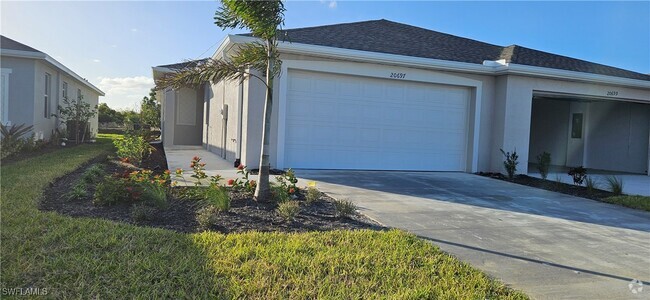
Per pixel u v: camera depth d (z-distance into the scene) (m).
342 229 5.00
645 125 15.02
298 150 10.70
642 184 11.70
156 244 4.01
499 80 12.38
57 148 14.64
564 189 9.58
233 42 9.42
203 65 6.40
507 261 4.19
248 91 9.95
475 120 12.30
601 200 8.27
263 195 6.19
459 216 6.15
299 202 6.37
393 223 5.50
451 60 12.13
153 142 20.14
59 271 3.26
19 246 3.72
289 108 10.53
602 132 16.62
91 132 21.45
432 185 9.22
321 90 10.80
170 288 3.09
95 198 5.60
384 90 11.45
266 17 5.83
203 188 6.45
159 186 5.76
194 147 18.16
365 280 3.42
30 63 14.02
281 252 3.95
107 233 4.22
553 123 18.91
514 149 12.26
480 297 3.20
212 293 3.05
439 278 3.56
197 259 3.66
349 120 11.12
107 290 3.00
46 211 5.09
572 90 12.91
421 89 11.86
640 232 5.73
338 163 11.09
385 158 11.59
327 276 3.45
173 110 18.25
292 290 3.17
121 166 10.14
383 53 11.09
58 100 17.12
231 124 11.91
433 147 12.12
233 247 4.02
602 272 3.99
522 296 3.30
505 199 7.88
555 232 5.49
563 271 3.98
